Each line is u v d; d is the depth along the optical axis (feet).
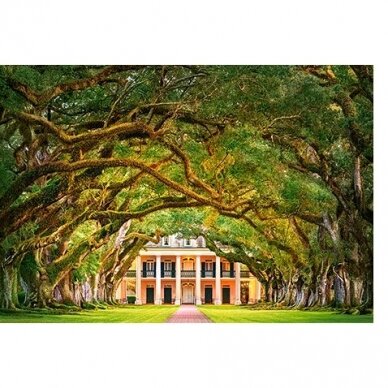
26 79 90.17
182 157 106.11
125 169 126.00
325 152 118.01
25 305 141.28
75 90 96.43
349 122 106.83
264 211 140.77
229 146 104.27
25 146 111.55
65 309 145.38
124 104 101.60
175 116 101.45
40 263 142.10
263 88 97.25
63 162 96.78
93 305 176.55
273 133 108.37
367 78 103.45
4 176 105.91
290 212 133.69
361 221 122.62
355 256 137.80
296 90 98.27
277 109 99.86
